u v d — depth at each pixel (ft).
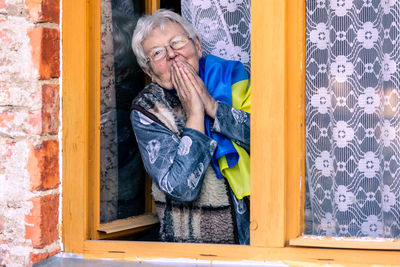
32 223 10.71
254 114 9.99
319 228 10.77
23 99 10.74
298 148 9.97
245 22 12.84
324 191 10.77
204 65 12.78
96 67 11.15
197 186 11.64
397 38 10.57
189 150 11.60
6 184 10.87
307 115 10.83
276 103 9.89
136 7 13.32
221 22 13.00
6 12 10.83
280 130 9.87
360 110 10.72
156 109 12.23
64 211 11.08
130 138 12.93
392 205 10.58
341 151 10.77
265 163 9.94
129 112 12.93
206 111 11.90
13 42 10.78
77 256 10.97
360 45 10.74
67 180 11.06
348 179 10.76
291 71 9.99
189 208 12.19
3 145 10.86
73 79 10.98
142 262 10.55
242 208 11.93
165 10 12.70
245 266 9.98
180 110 12.43
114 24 12.34
